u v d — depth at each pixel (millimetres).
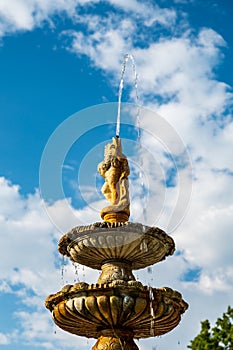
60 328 8633
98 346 8094
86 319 8008
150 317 7965
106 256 8422
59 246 8586
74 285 7863
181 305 8305
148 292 7789
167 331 8719
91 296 7766
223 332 8805
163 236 8297
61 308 7977
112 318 7902
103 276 8383
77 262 8727
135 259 8555
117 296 7691
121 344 8055
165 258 8969
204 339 8781
